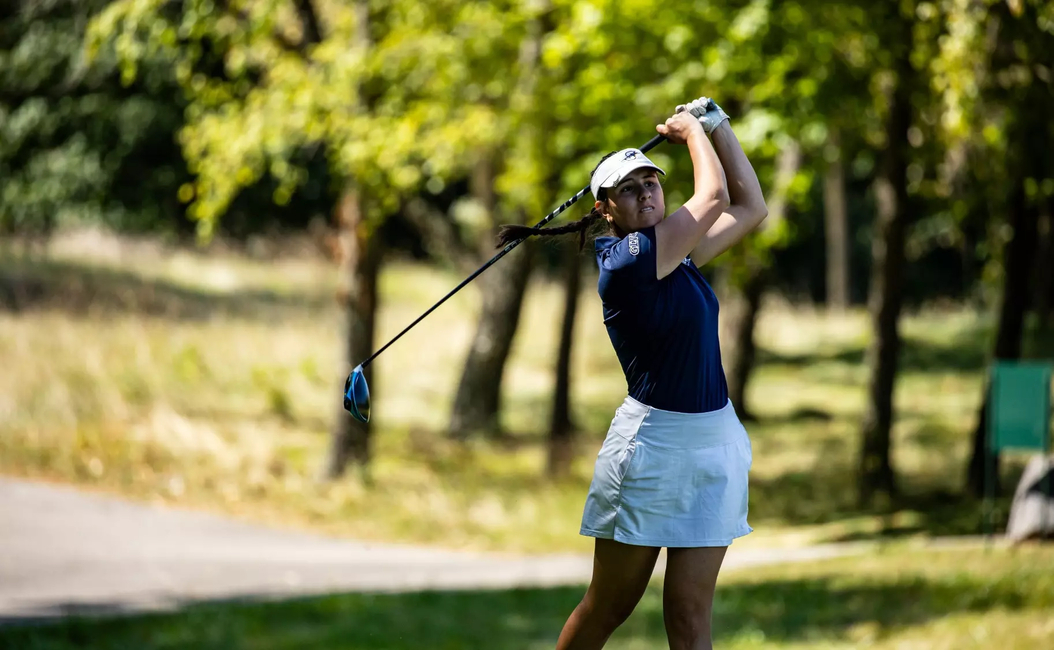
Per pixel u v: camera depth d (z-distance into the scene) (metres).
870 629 27.83
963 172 51.88
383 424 68.88
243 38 52.97
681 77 46.94
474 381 68.38
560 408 62.34
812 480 59.53
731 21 45.62
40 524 43.66
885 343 53.16
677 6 45.78
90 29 50.41
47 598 33.09
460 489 56.25
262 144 53.66
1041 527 37.88
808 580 34.62
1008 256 50.62
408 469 59.31
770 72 45.66
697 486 14.91
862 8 43.88
